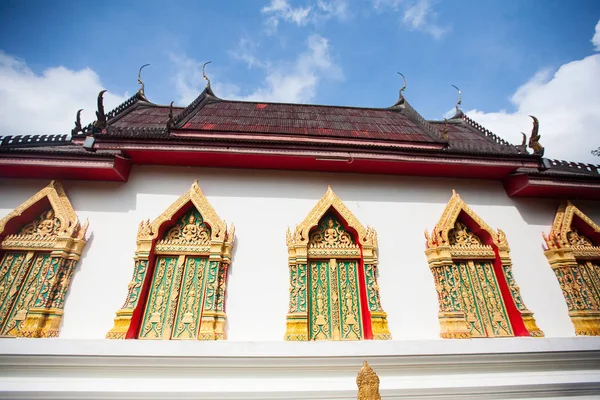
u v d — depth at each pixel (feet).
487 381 17.42
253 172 23.02
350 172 23.71
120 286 18.80
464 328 19.03
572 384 17.85
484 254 22.16
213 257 19.25
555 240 23.02
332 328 18.92
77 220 19.83
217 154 20.93
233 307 18.75
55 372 15.57
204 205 20.81
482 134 33.53
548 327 20.57
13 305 17.93
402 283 20.61
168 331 17.85
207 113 30.37
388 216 22.62
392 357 16.81
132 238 20.12
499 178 24.82
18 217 19.45
